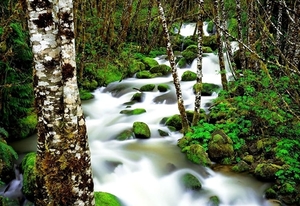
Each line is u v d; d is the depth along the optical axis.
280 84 7.28
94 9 17.88
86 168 3.72
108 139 8.70
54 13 3.42
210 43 17.03
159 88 12.19
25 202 5.80
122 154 7.75
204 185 6.62
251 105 7.75
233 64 9.73
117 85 13.19
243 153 7.53
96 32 16.27
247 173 6.89
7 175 6.30
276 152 6.89
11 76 7.92
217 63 14.75
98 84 13.22
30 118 8.69
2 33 7.40
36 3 3.36
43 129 3.59
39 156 3.65
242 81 8.54
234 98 8.67
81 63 12.61
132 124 9.56
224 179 6.76
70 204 3.63
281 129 7.05
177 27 20.78
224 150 7.37
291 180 6.28
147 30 17.48
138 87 12.88
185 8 20.45
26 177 5.95
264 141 7.49
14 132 8.16
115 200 5.69
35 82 3.53
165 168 7.16
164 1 17.48
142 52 17.16
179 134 8.86
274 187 6.27
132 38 18.08
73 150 3.59
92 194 3.82
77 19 14.05
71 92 3.54
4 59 7.39
